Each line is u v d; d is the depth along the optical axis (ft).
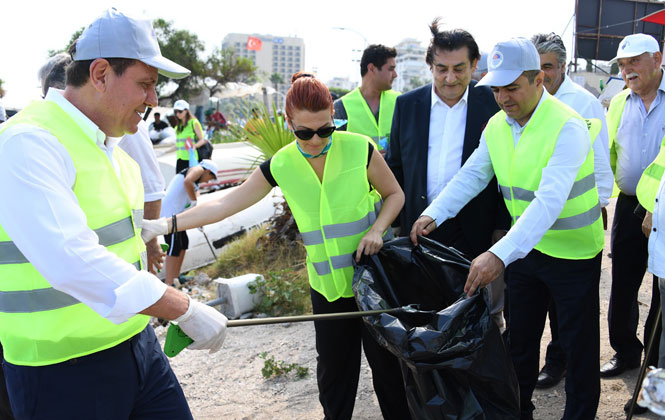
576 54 38.09
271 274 17.26
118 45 5.63
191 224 8.44
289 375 12.57
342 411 9.23
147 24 5.88
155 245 9.27
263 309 16.34
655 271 8.29
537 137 8.43
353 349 9.08
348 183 8.38
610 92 29.91
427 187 11.27
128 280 5.61
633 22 38.19
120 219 6.23
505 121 9.08
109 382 6.18
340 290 8.61
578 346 8.76
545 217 7.84
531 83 8.22
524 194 8.71
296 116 7.64
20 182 5.21
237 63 122.62
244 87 78.28
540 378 11.28
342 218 8.43
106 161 6.10
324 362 9.03
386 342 7.01
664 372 5.09
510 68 8.07
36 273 5.72
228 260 22.16
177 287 20.21
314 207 8.45
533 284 9.21
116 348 6.25
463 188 9.60
